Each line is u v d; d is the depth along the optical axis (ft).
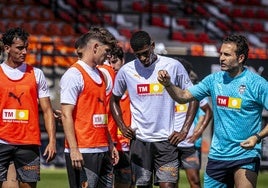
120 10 158.81
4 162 54.08
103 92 52.26
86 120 51.49
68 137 50.62
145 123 57.11
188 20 160.56
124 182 65.82
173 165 57.06
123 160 65.46
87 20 153.28
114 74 61.46
